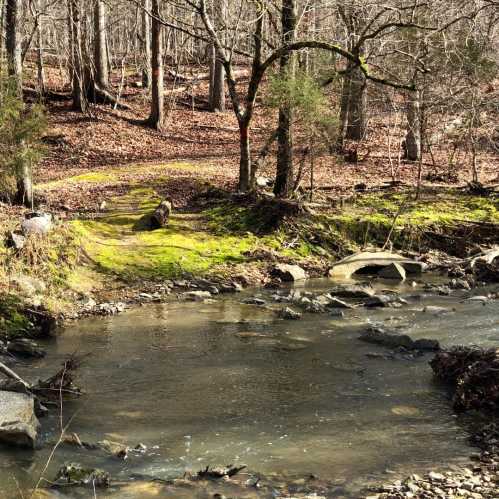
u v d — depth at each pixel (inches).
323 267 613.6
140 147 1112.8
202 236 637.9
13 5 579.5
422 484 240.1
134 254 582.2
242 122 721.6
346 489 238.8
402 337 402.0
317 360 380.5
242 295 530.9
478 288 556.7
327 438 282.8
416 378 353.4
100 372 361.7
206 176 846.5
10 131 516.1
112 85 1517.0
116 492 237.9
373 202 724.7
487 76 769.6
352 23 772.6
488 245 655.8
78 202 717.3
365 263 605.9
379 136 1123.3
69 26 1317.7
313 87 674.8
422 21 749.9
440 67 746.2
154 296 515.5
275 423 298.4
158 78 1224.2
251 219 666.2
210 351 395.5
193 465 259.4
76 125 1170.6
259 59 700.7
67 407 316.2
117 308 480.7
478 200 735.7
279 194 708.0
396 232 661.9
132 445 276.7
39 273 495.8
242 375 357.4
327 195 741.9
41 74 1278.3
